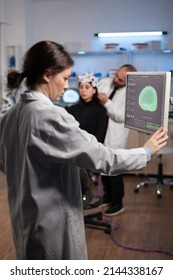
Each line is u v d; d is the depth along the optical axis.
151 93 1.36
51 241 1.17
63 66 1.14
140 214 3.45
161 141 1.22
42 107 1.11
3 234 2.95
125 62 5.44
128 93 1.57
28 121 1.11
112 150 1.12
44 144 1.09
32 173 1.13
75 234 1.20
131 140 4.74
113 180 3.40
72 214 1.20
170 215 3.43
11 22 5.47
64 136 1.08
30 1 5.61
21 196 1.18
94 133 2.82
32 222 1.16
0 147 1.30
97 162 1.08
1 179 4.55
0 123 1.31
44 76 1.15
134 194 4.11
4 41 5.49
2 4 5.40
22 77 1.18
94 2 5.42
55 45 1.15
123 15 5.34
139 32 5.29
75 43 5.25
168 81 1.27
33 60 1.14
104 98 2.92
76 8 5.51
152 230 3.06
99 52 5.32
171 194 4.12
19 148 1.20
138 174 4.96
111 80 3.41
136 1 5.27
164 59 5.32
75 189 1.22
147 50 5.04
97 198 3.78
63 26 5.60
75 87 5.36
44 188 1.15
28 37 5.59
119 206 3.44
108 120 3.05
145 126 1.42
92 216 3.19
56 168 1.16
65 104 4.89
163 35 5.25
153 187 4.40
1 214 3.40
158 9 5.21
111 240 2.86
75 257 1.21
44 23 5.66
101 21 5.44
